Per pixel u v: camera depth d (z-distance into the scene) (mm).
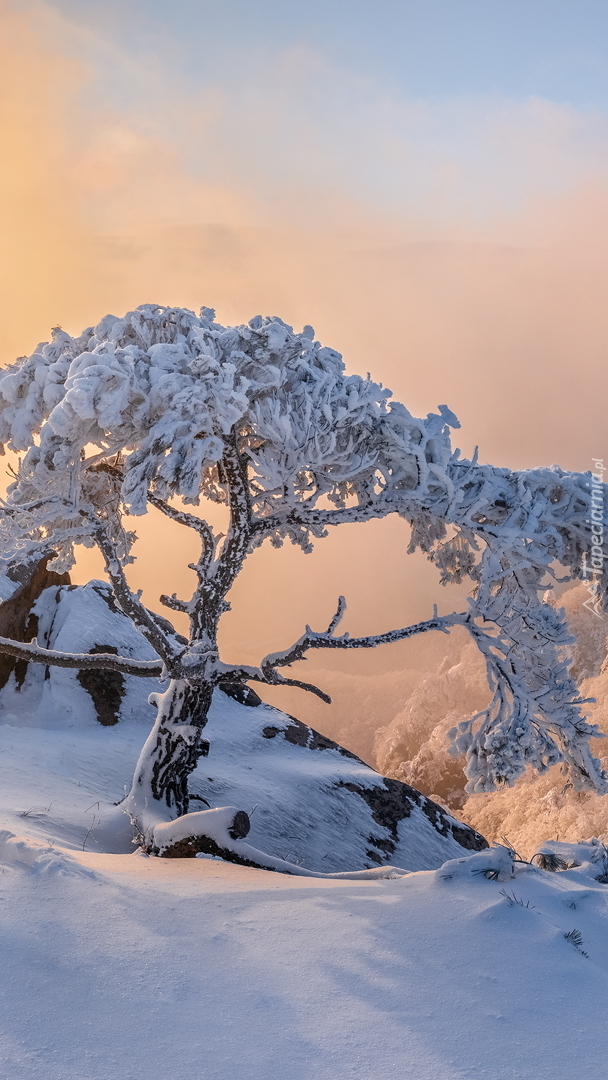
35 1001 3834
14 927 4559
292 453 8688
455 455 9547
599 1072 3520
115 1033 3658
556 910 5461
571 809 30594
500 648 9586
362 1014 3961
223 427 7934
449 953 4645
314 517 9617
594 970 4531
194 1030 3744
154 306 8781
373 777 15250
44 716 15016
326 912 5293
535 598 10094
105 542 8844
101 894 5246
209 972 4328
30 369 8367
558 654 9633
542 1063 3576
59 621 16609
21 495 8508
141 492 7590
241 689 17891
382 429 8992
